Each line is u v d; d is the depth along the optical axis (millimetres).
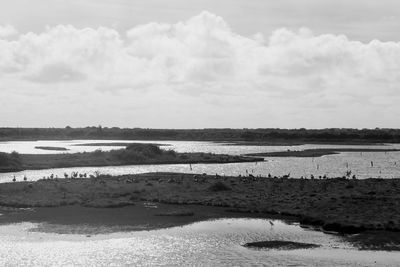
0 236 58906
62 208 76875
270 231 62000
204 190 91500
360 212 68625
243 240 57812
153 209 76375
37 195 85438
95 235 59781
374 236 58344
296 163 163125
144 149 173000
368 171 135875
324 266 47969
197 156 179125
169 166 152250
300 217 69688
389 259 50062
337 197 79875
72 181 100188
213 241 57250
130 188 92312
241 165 156000
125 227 63969
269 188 92500
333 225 62250
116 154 166750
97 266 48250
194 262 49406
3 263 48844
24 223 66000
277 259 50250
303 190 89375
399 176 122125
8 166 138375
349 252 52562
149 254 52125
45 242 56406
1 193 87125
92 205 78250
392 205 72312
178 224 65938
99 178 105688
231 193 88250
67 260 49969
